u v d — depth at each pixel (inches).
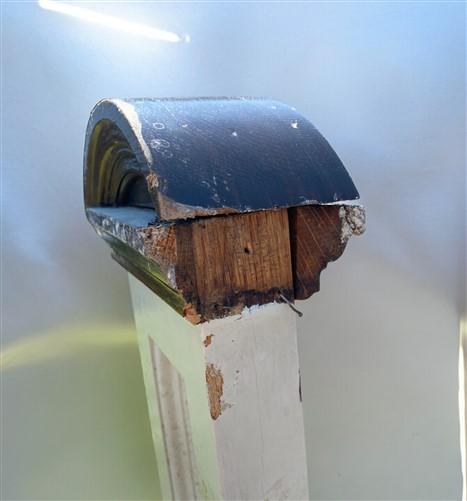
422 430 98.9
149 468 93.2
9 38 75.9
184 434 77.4
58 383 81.7
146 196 71.3
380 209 84.7
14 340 78.8
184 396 76.3
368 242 86.6
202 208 65.7
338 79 79.7
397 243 86.8
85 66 77.4
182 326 69.5
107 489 90.1
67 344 81.0
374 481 101.8
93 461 87.8
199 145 66.6
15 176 77.2
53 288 79.2
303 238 68.3
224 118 67.9
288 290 68.5
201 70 79.0
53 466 84.4
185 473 78.0
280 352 69.1
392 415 97.3
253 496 69.6
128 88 78.2
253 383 68.7
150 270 68.1
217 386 67.9
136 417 89.7
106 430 87.7
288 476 70.4
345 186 68.0
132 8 77.5
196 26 78.5
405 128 81.4
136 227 66.0
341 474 99.7
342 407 95.6
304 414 93.8
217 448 68.4
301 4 78.8
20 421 80.0
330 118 80.8
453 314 91.8
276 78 79.6
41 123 77.2
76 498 87.5
